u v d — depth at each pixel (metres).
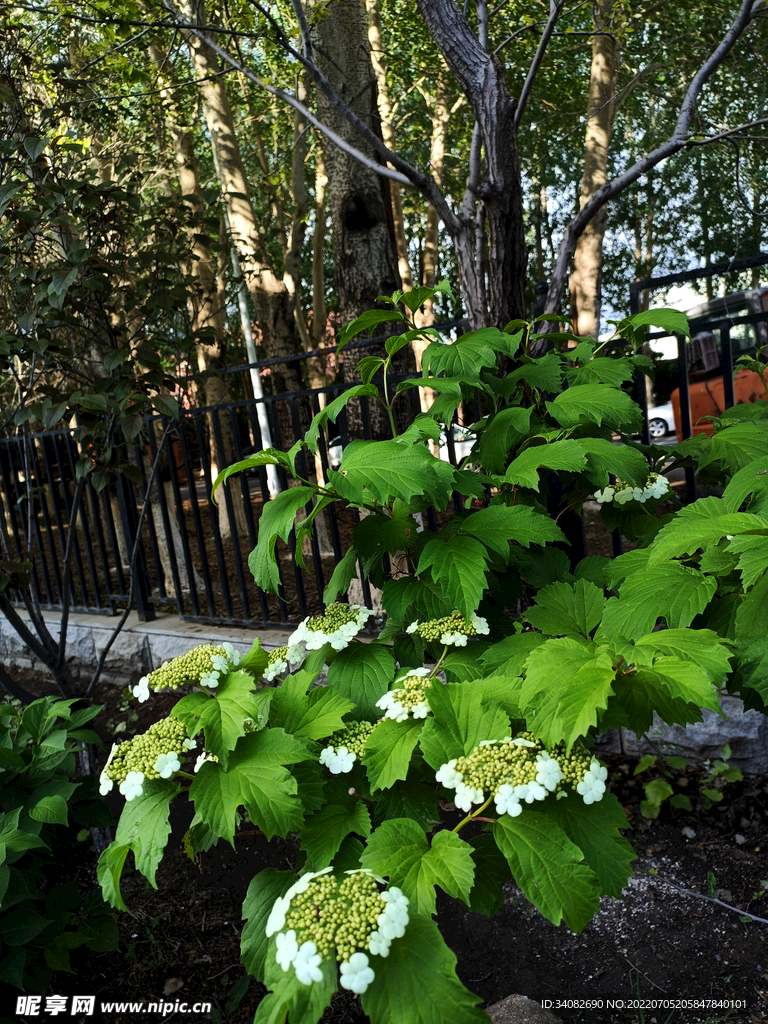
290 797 1.44
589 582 1.90
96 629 4.89
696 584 1.59
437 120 10.87
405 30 8.80
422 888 1.22
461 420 3.11
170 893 2.94
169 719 1.59
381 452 1.73
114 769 1.54
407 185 3.12
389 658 1.84
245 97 8.77
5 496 5.24
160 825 1.47
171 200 3.90
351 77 4.18
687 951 2.34
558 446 2.00
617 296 20.64
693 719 1.46
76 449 5.53
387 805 1.60
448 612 1.91
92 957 2.61
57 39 4.58
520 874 1.23
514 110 2.98
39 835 2.43
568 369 2.47
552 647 1.47
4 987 2.29
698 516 1.72
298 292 10.39
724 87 7.93
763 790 3.01
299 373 8.02
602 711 1.45
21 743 2.71
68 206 3.21
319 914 1.15
